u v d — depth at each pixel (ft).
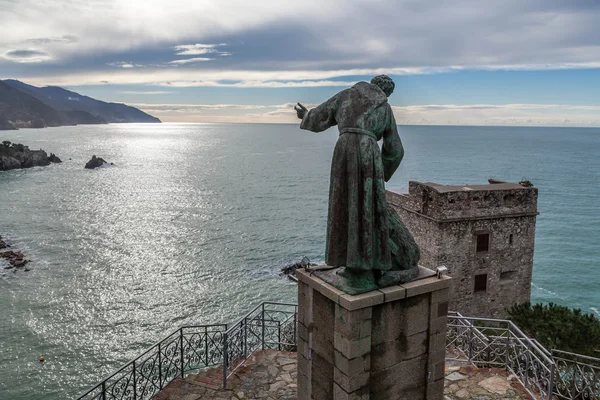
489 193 110.52
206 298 153.28
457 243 110.42
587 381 35.96
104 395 32.55
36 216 269.85
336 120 25.14
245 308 145.48
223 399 32.17
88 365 113.91
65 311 142.51
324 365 25.52
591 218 284.00
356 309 22.80
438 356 26.02
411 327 25.00
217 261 190.29
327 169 526.57
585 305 160.97
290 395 32.30
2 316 138.00
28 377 108.58
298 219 265.95
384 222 23.75
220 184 408.67
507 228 113.70
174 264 186.50
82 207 299.99
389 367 24.67
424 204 112.37
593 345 58.85
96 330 131.34
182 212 289.12
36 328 131.54
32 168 504.84
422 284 24.56
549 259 206.49
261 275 173.47
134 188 383.04
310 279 25.76
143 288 161.48
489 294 114.93
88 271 177.78
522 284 117.39
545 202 335.67
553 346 58.70
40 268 179.52
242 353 38.52
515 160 647.15
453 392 32.42
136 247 210.38
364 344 23.47
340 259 24.12
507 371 35.17
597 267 196.34
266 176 464.24
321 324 25.49
